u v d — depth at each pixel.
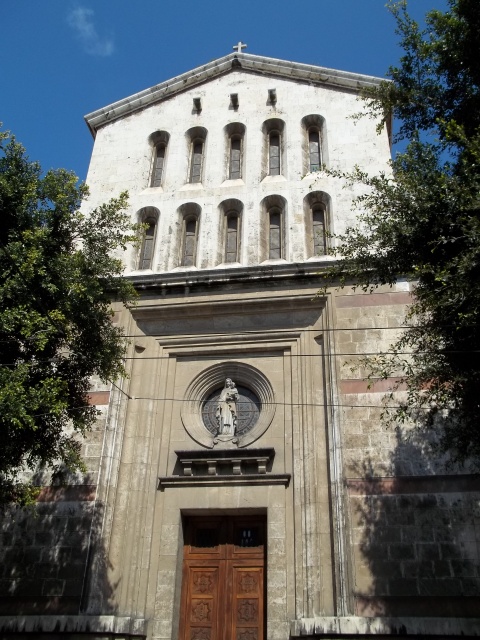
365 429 15.80
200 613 15.59
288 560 15.15
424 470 15.02
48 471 16.50
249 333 18.36
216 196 21.00
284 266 18.48
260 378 17.89
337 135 21.55
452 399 11.81
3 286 11.90
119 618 14.52
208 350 18.47
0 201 12.99
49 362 12.93
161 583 15.50
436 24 13.54
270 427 17.05
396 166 12.51
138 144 22.91
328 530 15.07
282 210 20.58
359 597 13.85
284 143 21.91
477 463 14.00
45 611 14.74
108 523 15.81
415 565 14.01
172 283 18.97
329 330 17.36
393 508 14.73
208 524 16.67
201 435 17.36
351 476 15.26
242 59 23.84
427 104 13.70
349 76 22.53
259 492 16.02
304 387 17.05
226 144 22.38
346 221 19.66
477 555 13.88
